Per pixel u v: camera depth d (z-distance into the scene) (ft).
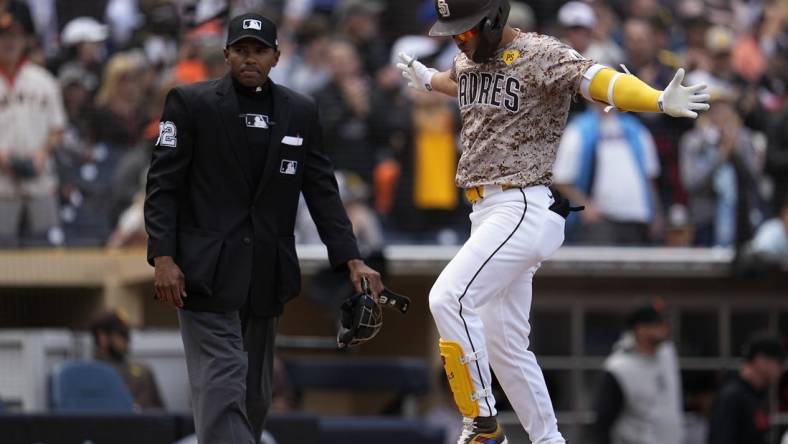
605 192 139.85
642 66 155.12
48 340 119.34
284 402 120.16
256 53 74.18
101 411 103.14
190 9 122.93
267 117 75.72
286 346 134.62
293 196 76.89
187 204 75.56
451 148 144.87
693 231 144.77
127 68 138.82
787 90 163.32
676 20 162.50
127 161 135.85
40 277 131.23
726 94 147.43
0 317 138.51
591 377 146.92
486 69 69.87
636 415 122.62
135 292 134.31
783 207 145.48
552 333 146.82
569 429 146.41
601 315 147.54
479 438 69.62
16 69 131.85
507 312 72.28
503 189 69.77
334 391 143.13
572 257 138.31
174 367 126.62
